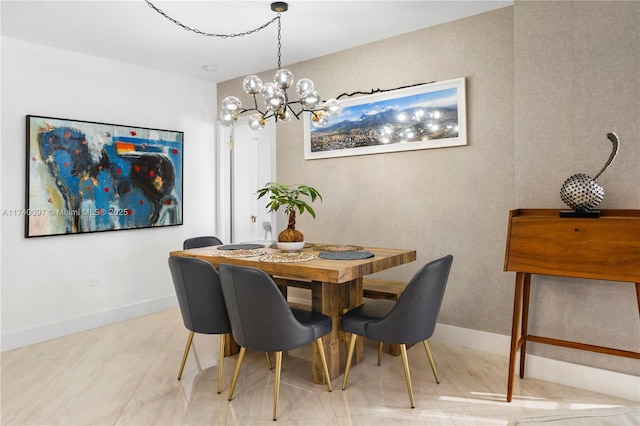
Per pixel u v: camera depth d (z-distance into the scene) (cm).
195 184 478
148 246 434
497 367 291
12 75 341
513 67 307
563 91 260
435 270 227
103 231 395
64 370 290
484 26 318
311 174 424
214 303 250
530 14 271
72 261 377
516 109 276
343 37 363
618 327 245
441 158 342
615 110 243
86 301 386
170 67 435
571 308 260
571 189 233
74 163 374
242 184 518
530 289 275
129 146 413
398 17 325
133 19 315
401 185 364
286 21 326
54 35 341
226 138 501
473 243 329
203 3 293
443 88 336
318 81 413
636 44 236
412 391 254
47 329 357
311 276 242
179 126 463
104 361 306
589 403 238
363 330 242
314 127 416
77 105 380
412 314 228
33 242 353
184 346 338
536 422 96
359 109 386
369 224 385
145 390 258
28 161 346
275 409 222
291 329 225
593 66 249
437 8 310
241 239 515
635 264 212
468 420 221
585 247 225
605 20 245
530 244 241
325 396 249
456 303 338
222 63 424
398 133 362
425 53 347
